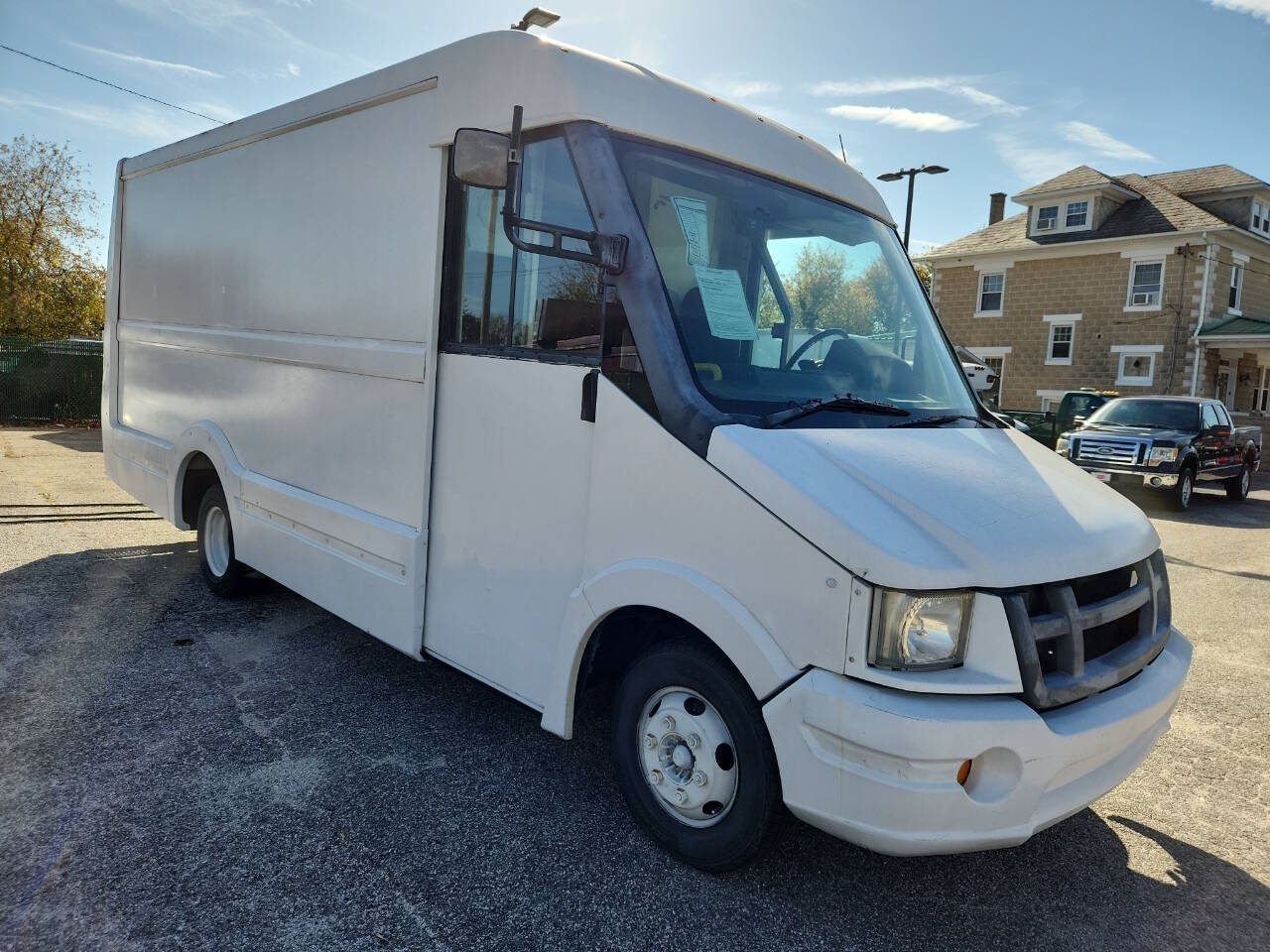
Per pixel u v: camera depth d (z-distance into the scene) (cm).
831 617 247
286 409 476
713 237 327
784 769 258
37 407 1873
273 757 373
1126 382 2855
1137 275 2823
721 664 282
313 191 447
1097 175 2922
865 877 310
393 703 434
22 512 855
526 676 340
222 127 530
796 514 254
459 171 281
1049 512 281
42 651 483
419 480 382
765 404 299
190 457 585
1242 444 1653
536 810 339
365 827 322
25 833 308
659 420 289
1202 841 349
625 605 297
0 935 256
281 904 276
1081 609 263
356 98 412
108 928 261
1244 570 908
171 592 605
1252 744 446
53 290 2923
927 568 238
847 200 392
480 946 262
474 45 349
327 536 440
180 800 334
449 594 373
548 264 327
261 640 516
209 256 550
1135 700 275
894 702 237
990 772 244
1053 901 303
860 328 364
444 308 372
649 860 309
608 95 316
